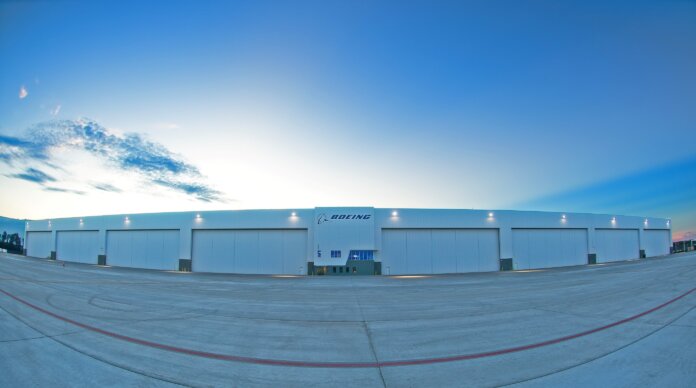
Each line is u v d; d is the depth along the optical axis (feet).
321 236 90.74
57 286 55.62
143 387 16.38
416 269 92.79
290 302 42.73
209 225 97.60
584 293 47.65
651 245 135.74
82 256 123.54
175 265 100.73
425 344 23.98
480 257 96.53
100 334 26.14
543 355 21.11
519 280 68.74
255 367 19.43
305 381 17.38
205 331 27.61
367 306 39.73
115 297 45.29
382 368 19.27
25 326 28.40
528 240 102.12
